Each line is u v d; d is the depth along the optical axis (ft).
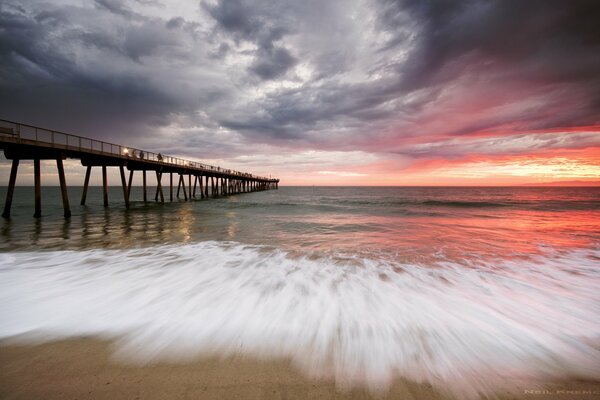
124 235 30.04
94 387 6.73
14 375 7.16
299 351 8.46
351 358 8.14
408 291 13.69
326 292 13.47
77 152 46.57
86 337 9.18
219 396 6.46
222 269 17.31
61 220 42.91
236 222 41.73
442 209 68.18
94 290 13.64
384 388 6.88
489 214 55.88
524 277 15.98
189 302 12.19
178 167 84.02
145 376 7.19
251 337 9.25
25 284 14.48
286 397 6.48
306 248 23.56
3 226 36.55
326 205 81.10
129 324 10.11
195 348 8.57
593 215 53.78
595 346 8.97
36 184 45.01
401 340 9.17
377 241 26.86
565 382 7.21
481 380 7.25
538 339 9.34
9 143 35.09
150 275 16.08
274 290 13.73
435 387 6.96
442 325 10.24
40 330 9.62
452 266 18.13
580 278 15.88
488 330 9.90
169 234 30.78
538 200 111.14
